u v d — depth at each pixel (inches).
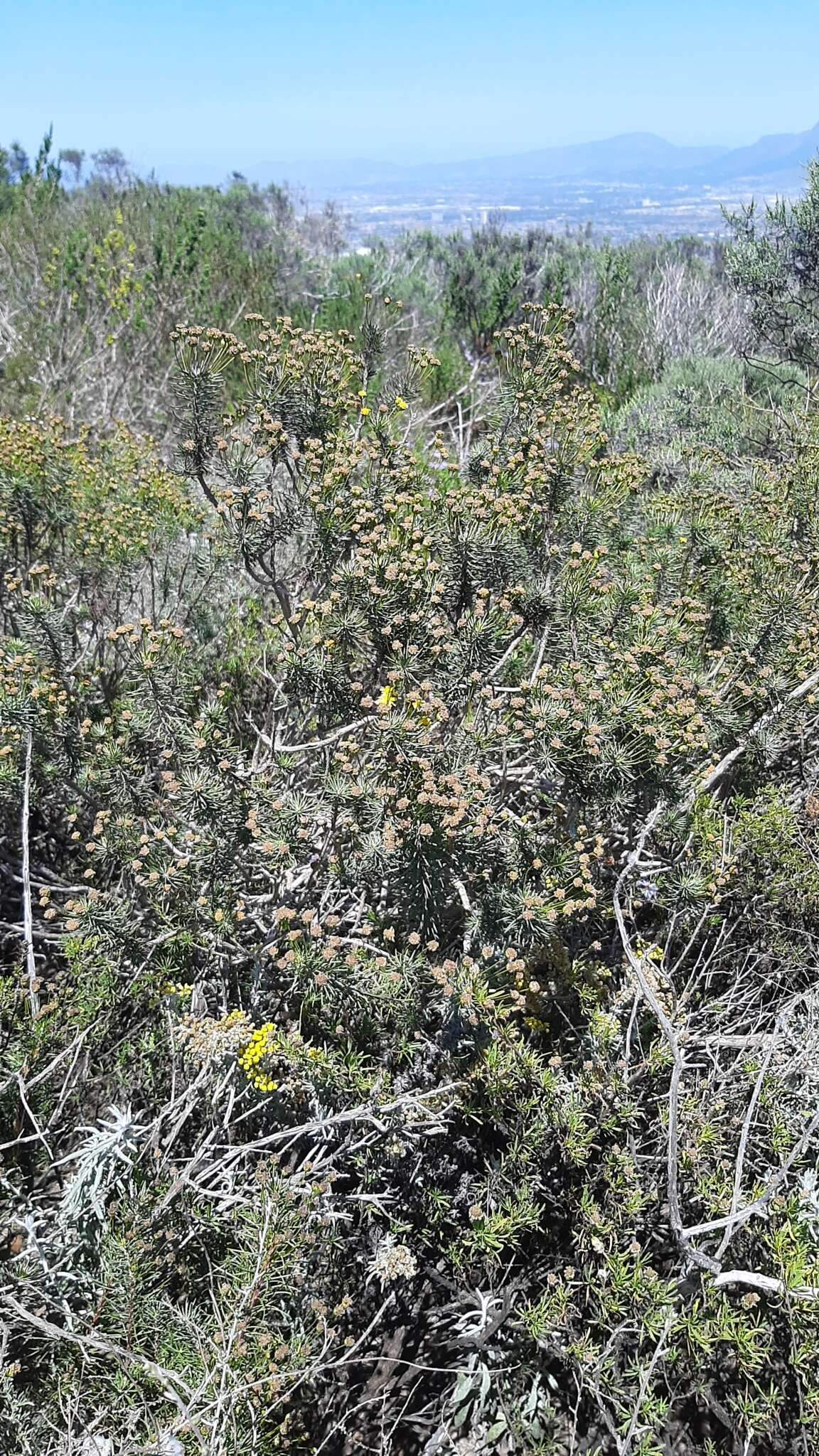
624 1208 87.5
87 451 179.5
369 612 101.6
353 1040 97.1
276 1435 74.1
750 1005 107.3
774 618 124.3
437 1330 91.6
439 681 103.4
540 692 98.2
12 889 128.0
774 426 252.7
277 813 97.5
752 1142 94.9
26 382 277.1
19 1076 86.0
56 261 320.2
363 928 101.0
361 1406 85.9
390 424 130.8
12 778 107.8
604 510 132.6
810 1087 94.3
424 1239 90.1
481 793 88.4
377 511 111.8
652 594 128.6
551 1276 84.9
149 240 361.7
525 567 116.3
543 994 99.5
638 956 102.3
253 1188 84.0
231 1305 76.3
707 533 139.8
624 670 97.1
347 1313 90.0
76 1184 81.5
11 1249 80.0
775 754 121.0
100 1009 97.8
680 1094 94.3
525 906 88.4
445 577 112.7
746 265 329.1
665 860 107.8
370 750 99.7
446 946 101.5
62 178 464.8
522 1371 87.1
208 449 120.8
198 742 100.3
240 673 147.6
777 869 114.0
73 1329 76.9
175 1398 68.9
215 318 305.7
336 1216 85.0
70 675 129.3
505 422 144.1
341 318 326.3
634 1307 82.5
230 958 105.0
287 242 487.5
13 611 141.6
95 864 118.8
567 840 97.0
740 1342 76.8
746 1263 88.3
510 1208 85.7
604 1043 94.0
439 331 371.6
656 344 370.9
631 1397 79.6
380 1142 91.4
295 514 113.3
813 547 153.1
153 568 151.0
